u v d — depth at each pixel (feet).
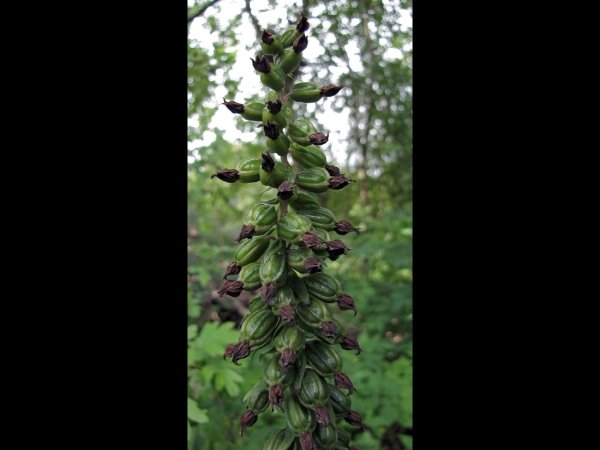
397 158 22.75
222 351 8.66
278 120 4.33
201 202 16.94
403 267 16.08
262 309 4.43
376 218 23.17
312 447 4.01
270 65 4.37
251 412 4.35
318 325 4.17
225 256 13.79
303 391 4.13
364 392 11.26
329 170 4.60
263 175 4.29
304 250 4.25
